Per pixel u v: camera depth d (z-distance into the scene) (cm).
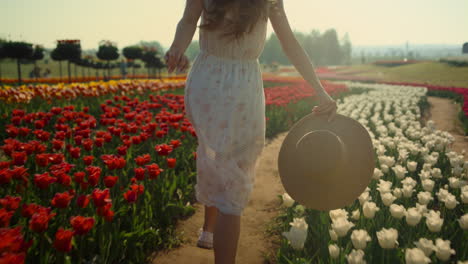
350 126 217
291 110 864
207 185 193
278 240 279
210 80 188
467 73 3806
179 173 386
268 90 1225
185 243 274
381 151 397
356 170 214
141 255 243
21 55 2412
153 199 301
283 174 231
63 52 2780
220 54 189
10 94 755
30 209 206
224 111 187
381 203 286
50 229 224
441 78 3656
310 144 212
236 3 169
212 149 188
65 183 251
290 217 284
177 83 1425
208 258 253
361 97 1200
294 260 212
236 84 188
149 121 527
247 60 193
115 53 3328
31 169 336
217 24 172
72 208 258
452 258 220
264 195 383
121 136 405
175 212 318
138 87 1120
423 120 892
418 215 214
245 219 322
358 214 240
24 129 421
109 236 224
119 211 259
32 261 202
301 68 202
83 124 445
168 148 330
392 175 349
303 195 223
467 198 261
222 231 184
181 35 175
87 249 223
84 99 901
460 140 642
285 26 193
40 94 826
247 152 195
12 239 153
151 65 3803
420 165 409
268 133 703
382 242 189
